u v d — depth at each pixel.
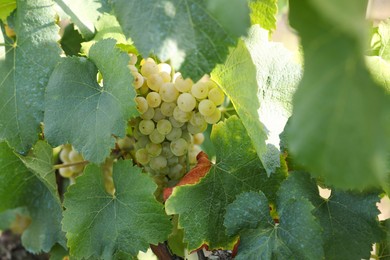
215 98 0.58
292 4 0.37
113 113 0.56
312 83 0.36
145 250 0.59
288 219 0.55
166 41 0.49
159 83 0.60
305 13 0.36
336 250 0.56
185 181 0.58
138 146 0.64
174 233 0.64
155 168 0.63
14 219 0.83
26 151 0.60
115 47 0.56
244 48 0.52
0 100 0.60
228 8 0.43
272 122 0.58
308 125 0.36
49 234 0.71
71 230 0.59
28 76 0.59
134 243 0.59
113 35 0.62
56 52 0.59
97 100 0.58
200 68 0.49
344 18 0.33
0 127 0.60
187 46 0.49
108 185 0.71
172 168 0.64
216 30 0.49
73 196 0.59
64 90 0.58
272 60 0.58
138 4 0.51
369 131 0.35
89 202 0.59
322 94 0.35
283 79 0.59
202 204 0.58
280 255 0.54
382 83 0.58
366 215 0.56
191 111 0.60
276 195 0.58
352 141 0.35
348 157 0.35
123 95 0.55
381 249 0.61
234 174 0.59
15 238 0.93
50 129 0.58
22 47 0.60
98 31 0.62
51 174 0.64
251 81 0.52
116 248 0.59
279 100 0.59
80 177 0.59
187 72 0.49
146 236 0.59
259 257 0.55
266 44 0.58
